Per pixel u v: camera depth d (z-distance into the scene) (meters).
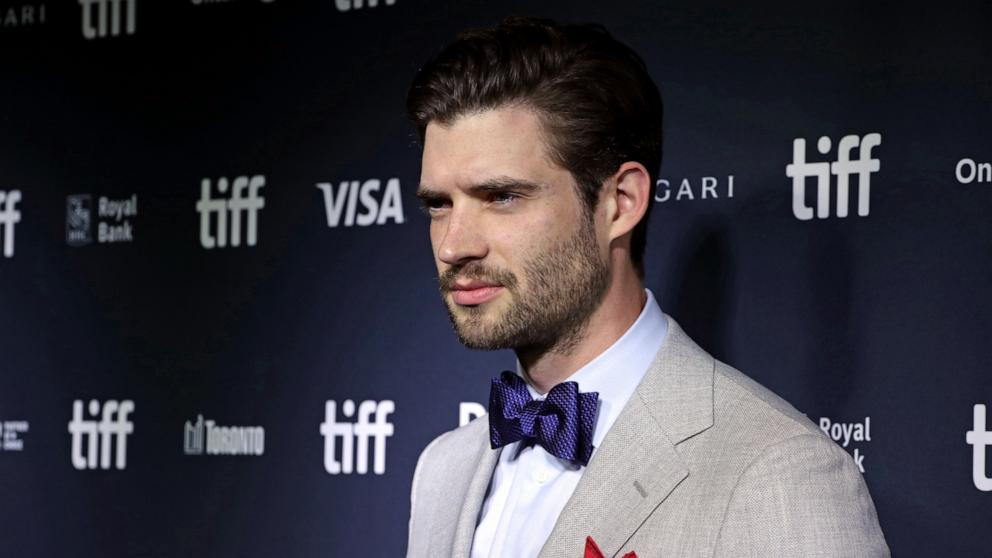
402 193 2.69
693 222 2.40
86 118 3.01
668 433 1.73
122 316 2.93
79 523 2.91
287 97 2.82
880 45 2.28
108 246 2.96
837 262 2.28
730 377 1.79
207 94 2.90
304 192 2.78
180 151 2.91
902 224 2.23
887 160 2.25
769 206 2.34
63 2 3.06
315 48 2.81
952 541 2.15
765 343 2.32
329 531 2.68
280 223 2.80
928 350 2.20
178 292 2.88
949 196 2.20
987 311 2.16
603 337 1.82
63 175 3.02
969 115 2.20
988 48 2.20
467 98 1.74
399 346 2.66
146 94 2.96
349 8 2.78
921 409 2.19
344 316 2.72
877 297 2.24
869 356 2.24
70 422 2.95
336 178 2.75
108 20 3.01
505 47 1.77
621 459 1.73
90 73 3.02
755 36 2.38
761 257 2.34
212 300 2.84
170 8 2.96
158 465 2.86
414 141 2.68
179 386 2.86
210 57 2.91
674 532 1.64
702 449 1.69
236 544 2.77
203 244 2.87
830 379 2.27
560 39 1.79
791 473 1.60
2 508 2.98
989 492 2.14
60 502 2.94
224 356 2.82
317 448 2.71
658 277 2.42
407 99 1.83
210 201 2.87
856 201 2.27
